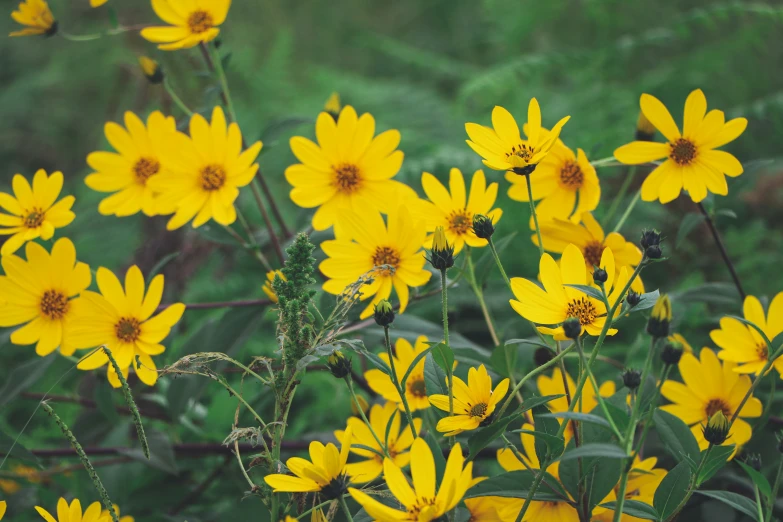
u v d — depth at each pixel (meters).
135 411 1.10
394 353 1.28
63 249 1.24
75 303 1.24
